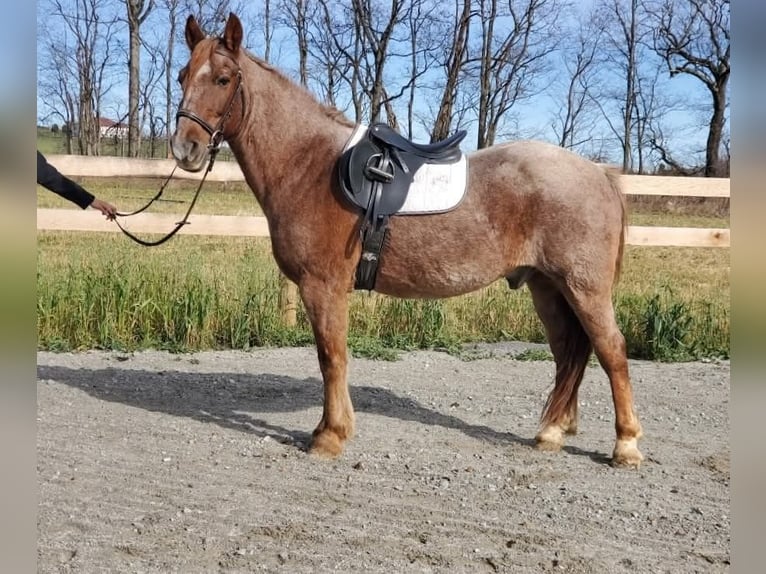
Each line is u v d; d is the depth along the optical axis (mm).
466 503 3736
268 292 7707
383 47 30531
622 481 4098
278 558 3096
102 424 4875
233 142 4297
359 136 4238
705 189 7887
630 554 3229
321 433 4379
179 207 15336
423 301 7906
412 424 5094
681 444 4781
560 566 3090
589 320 4152
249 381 6145
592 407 5652
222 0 38500
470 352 7480
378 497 3785
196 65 4047
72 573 2916
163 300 7523
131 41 33906
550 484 4027
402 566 3062
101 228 7422
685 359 7379
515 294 8508
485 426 5109
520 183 4102
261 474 4070
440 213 4090
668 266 13867
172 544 3189
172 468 4125
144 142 42750
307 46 34750
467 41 32969
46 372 6160
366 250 4125
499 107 36000
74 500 3633
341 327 4230
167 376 6207
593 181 4141
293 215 4160
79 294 7312
